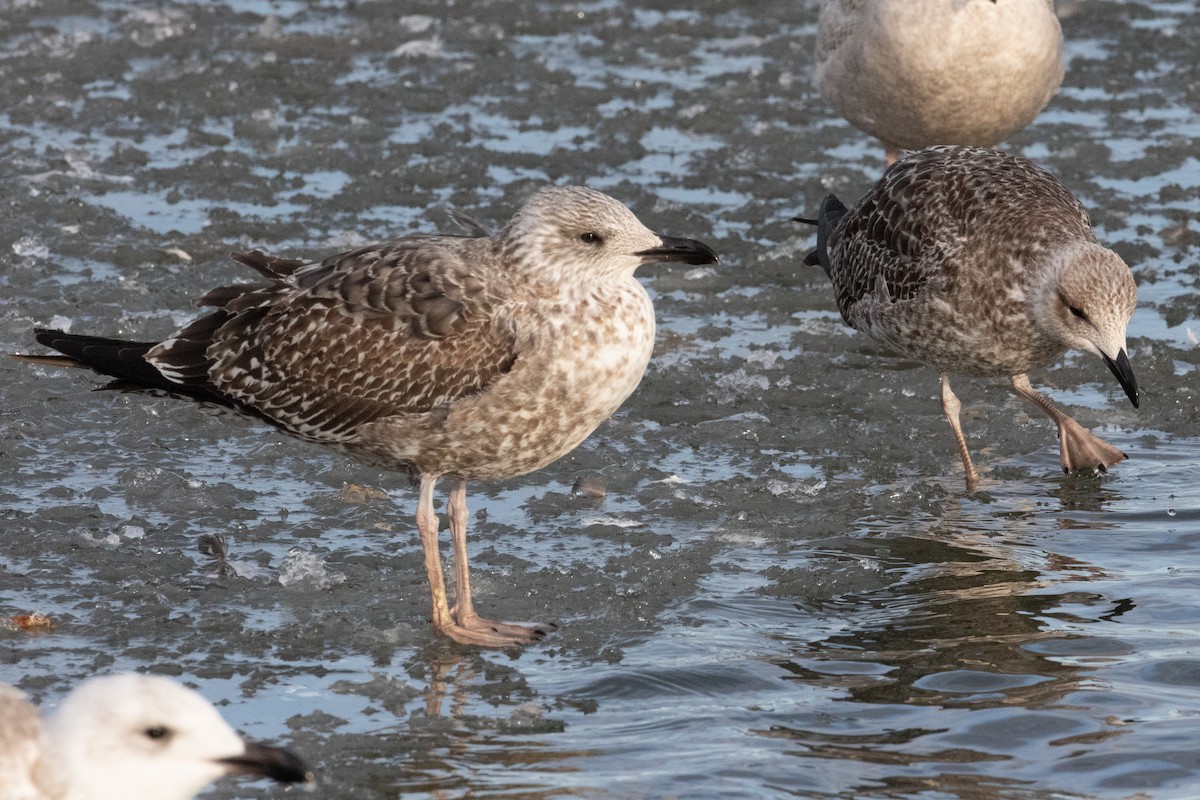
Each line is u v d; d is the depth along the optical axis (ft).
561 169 70.54
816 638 36.42
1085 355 55.06
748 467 46.62
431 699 33.27
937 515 43.60
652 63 85.20
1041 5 61.21
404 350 35.88
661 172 71.05
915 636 36.47
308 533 41.42
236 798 29.32
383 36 87.20
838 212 53.47
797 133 76.13
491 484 45.16
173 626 36.04
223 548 39.88
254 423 39.73
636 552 40.55
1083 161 72.33
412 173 69.15
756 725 32.30
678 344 55.62
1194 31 89.66
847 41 63.26
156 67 80.53
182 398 38.52
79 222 62.90
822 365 54.19
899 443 48.49
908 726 32.24
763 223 66.28
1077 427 46.78
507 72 82.53
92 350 37.86
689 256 36.01
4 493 42.83
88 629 35.68
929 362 47.29
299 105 77.71
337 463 45.93
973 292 44.86
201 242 61.16
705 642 36.01
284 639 35.65
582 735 31.81
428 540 36.76
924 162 48.16
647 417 50.01
